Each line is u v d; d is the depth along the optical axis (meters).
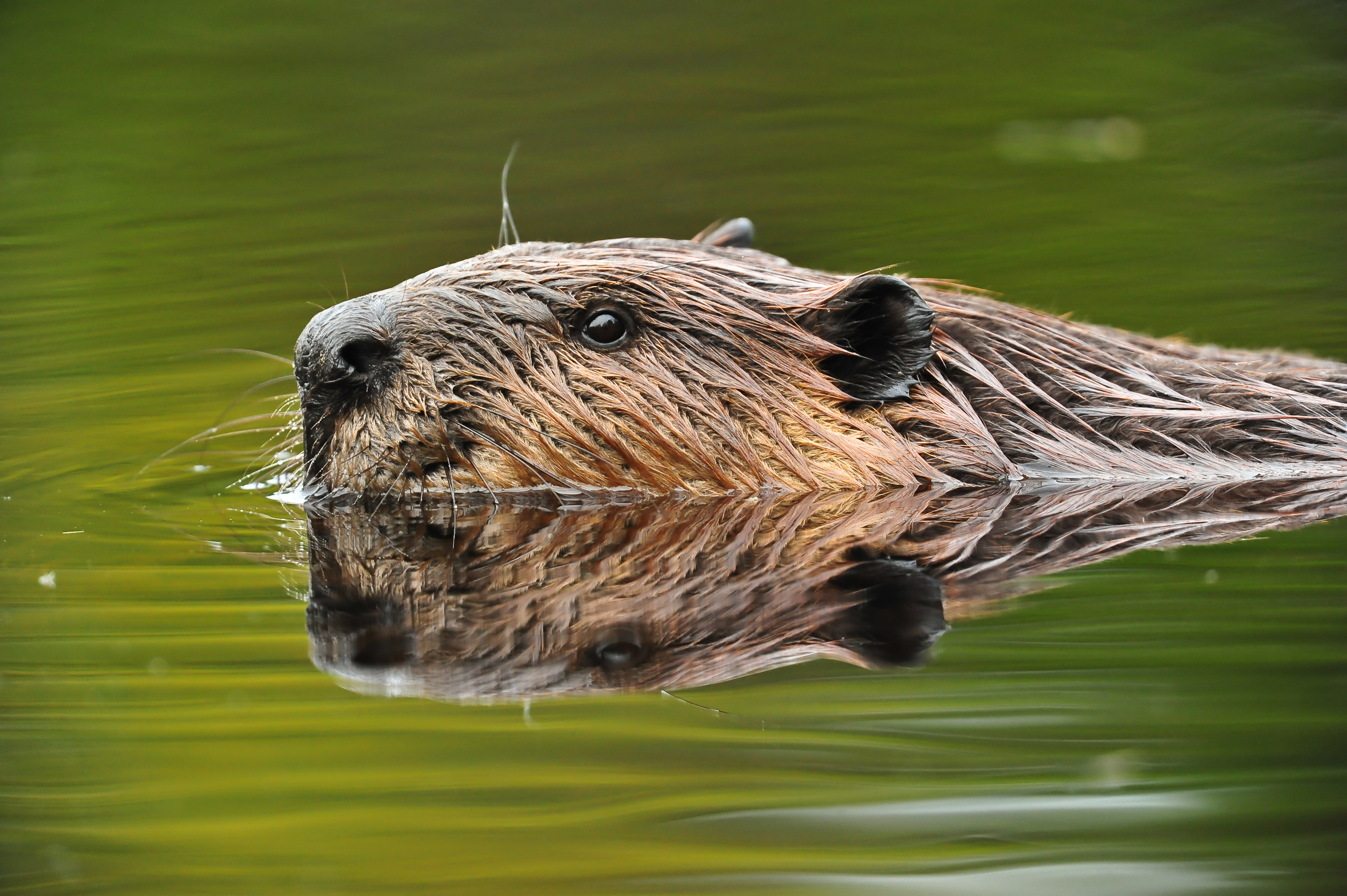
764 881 4.59
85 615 6.76
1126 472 8.62
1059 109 20.11
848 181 17.59
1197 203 16.88
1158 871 4.62
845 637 6.17
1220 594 6.75
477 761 5.32
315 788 5.12
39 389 12.06
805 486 8.48
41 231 16.91
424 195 17.30
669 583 6.92
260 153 19.02
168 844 4.84
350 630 6.38
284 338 13.24
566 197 16.97
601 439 8.35
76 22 24.77
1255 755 5.25
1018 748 5.36
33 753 5.42
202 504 8.91
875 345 8.48
